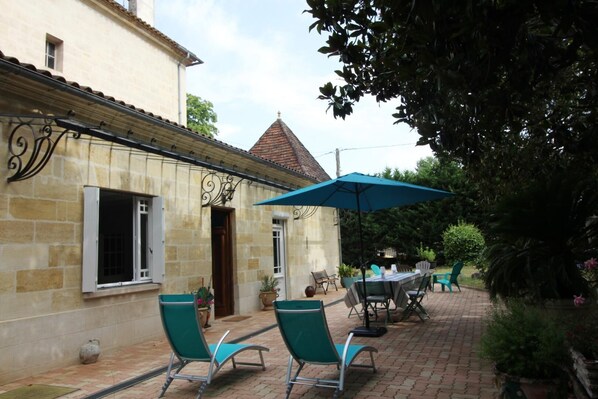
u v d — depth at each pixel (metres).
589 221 5.54
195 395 4.68
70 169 6.41
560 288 5.24
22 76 5.22
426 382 4.79
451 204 22.81
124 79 11.38
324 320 4.25
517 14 2.62
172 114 13.12
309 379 4.49
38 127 5.93
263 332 8.15
